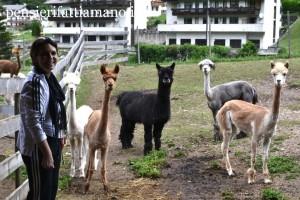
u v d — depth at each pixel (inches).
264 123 290.4
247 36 1793.8
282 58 967.6
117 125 519.2
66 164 354.6
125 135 415.8
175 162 356.5
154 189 295.0
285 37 1855.3
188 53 1195.3
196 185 301.3
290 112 542.3
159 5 3029.0
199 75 815.1
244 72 809.5
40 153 190.1
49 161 186.9
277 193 269.7
